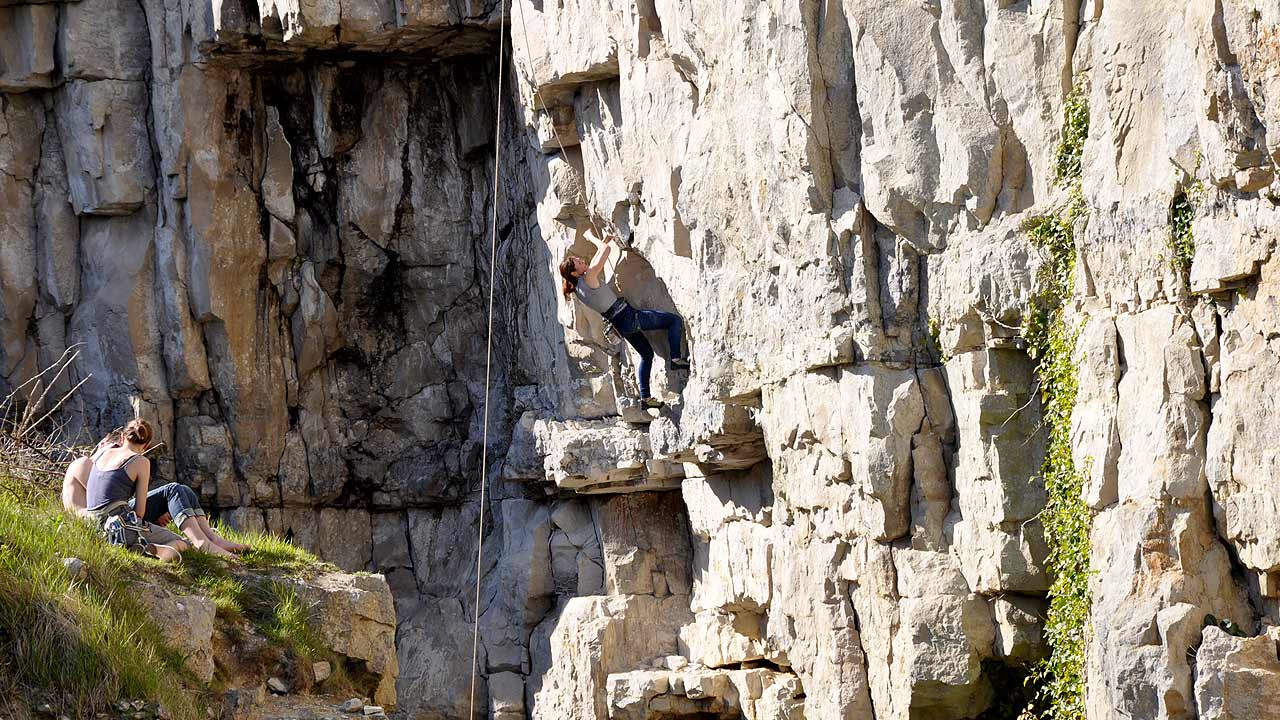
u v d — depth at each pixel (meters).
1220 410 11.20
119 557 12.41
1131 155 12.12
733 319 18.22
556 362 23.12
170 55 24.08
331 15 22.72
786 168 16.69
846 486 16.61
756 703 20.41
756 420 18.52
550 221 22.67
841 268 16.27
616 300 17.83
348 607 13.65
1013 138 14.13
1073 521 13.07
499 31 23.34
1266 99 10.34
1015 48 13.91
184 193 24.23
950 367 15.30
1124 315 12.20
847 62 16.02
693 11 18.25
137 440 13.44
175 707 11.20
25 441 17.36
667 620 23.00
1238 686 10.74
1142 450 11.75
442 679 24.30
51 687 10.70
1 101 24.25
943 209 14.98
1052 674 14.58
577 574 23.77
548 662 23.56
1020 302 13.84
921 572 15.51
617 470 22.11
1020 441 14.40
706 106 18.34
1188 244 11.46
